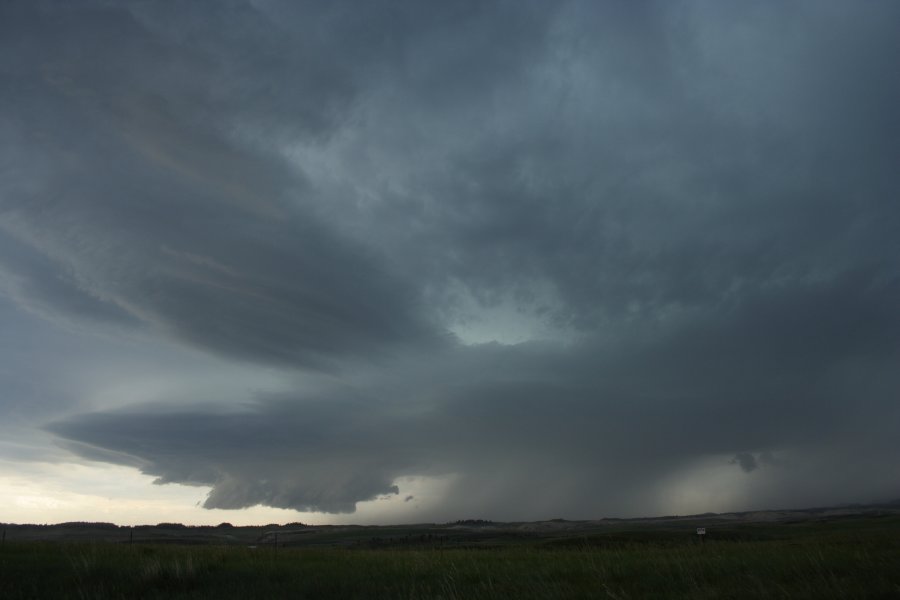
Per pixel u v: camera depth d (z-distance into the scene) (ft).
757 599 30.55
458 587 38.83
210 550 69.00
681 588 36.17
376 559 60.49
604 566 46.75
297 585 41.75
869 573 35.94
